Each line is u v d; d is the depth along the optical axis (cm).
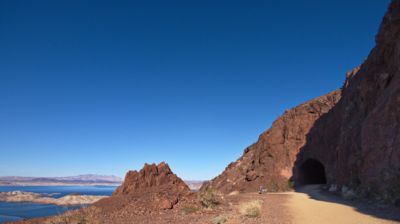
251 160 5834
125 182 2550
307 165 5206
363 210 1725
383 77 2773
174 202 2053
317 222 1411
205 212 1881
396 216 1430
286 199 2736
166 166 2747
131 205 1966
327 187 3884
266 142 5616
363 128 2612
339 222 1381
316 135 5016
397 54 2597
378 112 2467
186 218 1666
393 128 2233
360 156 2802
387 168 2161
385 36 2958
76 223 1536
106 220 1612
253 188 4897
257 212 1706
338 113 4700
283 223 1418
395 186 1969
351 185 2827
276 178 4972
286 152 5284
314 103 5638
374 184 2272
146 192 2270
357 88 3616
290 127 5500
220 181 5762
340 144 3472
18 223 1603
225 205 2203
